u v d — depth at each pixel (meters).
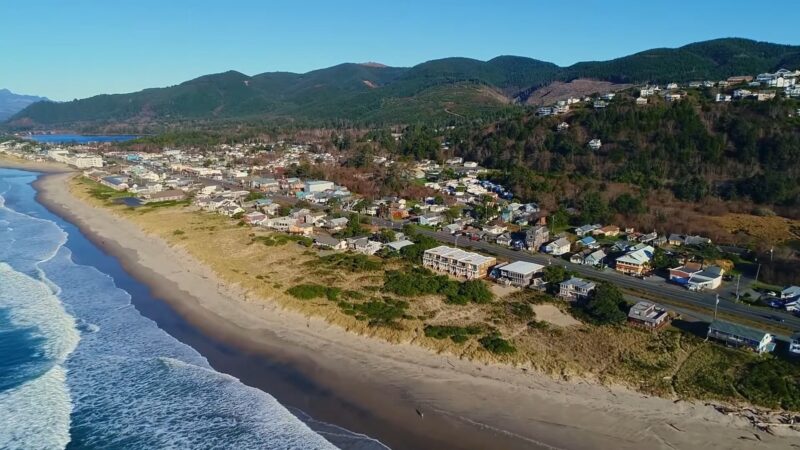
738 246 114.88
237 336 74.12
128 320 79.69
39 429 52.84
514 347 67.88
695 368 62.88
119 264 107.38
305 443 50.84
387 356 67.50
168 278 97.81
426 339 70.31
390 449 50.03
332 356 67.94
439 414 55.69
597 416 54.97
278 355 68.56
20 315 80.62
